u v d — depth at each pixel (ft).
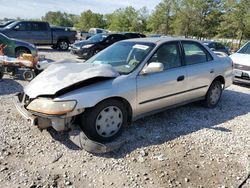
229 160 12.96
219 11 134.31
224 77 20.54
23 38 57.00
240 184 11.19
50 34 60.29
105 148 12.71
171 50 16.90
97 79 13.51
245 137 15.55
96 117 13.15
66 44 63.41
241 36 112.16
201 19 137.28
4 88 23.65
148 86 14.88
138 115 15.02
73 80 12.94
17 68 28.66
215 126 16.92
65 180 10.94
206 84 18.99
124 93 13.80
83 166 11.92
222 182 11.28
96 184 10.81
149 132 15.47
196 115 18.63
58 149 13.15
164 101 16.07
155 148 13.74
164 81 15.70
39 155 12.56
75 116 13.10
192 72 17.61
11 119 16.22
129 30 204.85
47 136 14.32
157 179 11.28
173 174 11.64
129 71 14.73
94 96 12.82
